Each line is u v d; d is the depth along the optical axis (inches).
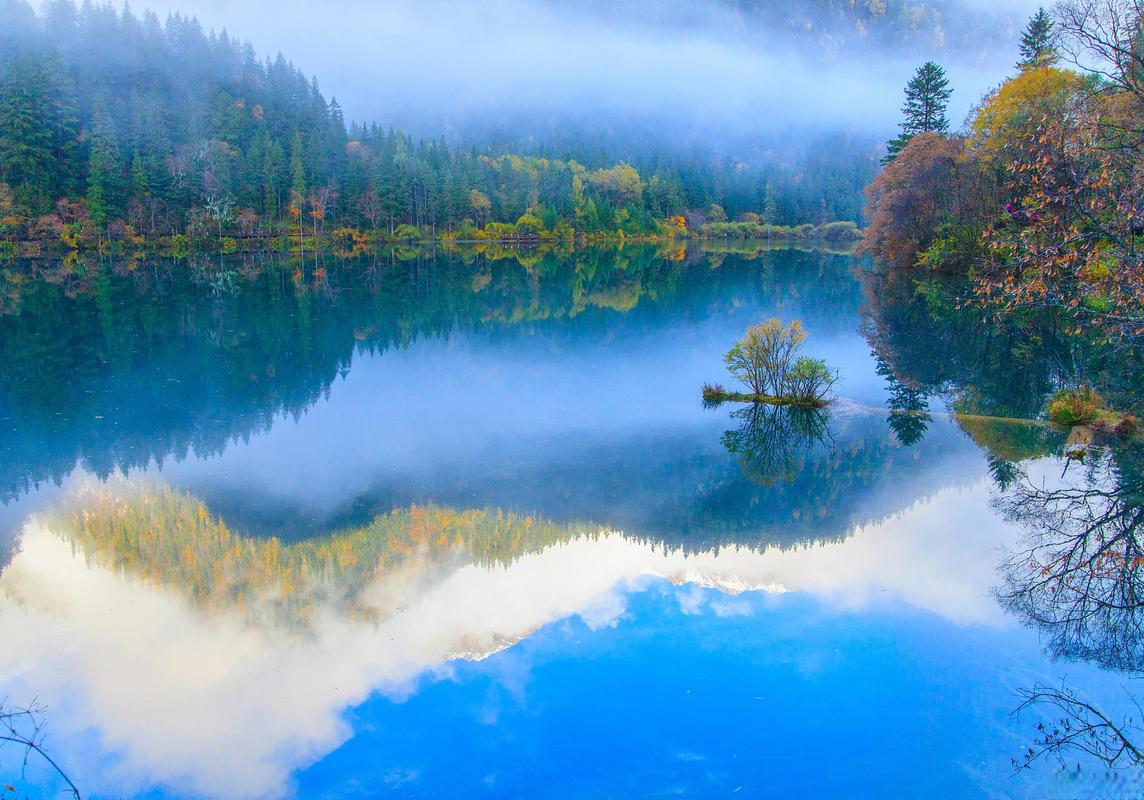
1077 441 670.5
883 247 2228.1
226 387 909.2
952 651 331.6
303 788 256.4
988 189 1689.2
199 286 1937.7
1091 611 367.2
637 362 1059.9
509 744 270.7
